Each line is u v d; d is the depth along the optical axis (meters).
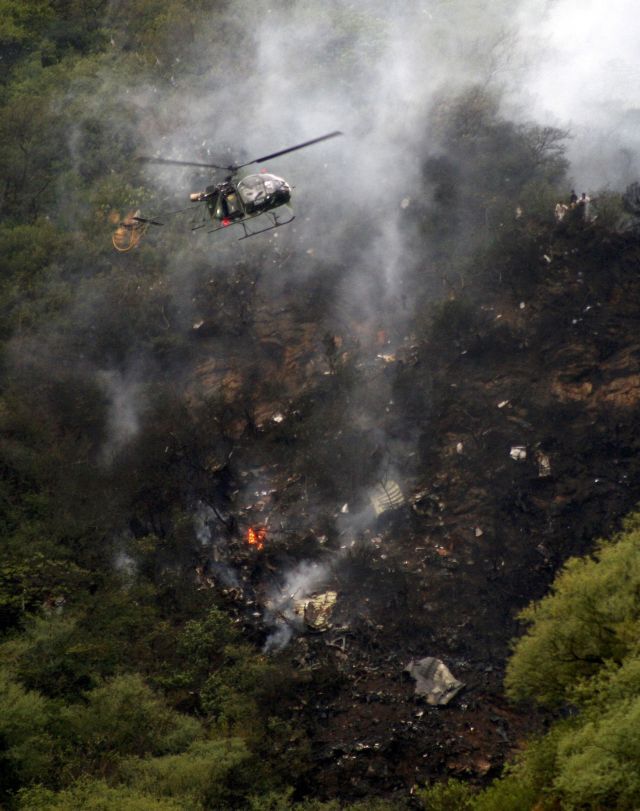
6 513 118.44
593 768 60.91
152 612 111.19
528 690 75.31
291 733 99.25
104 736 91.06
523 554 115.62
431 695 102.69
